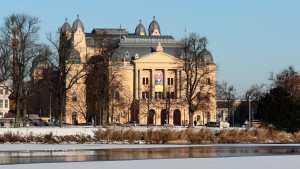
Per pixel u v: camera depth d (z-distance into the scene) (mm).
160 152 89625
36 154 84812
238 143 120812
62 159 75375
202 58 191750
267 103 138250
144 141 118688
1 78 152375
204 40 191125
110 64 184375
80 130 120938
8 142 113375
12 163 69438
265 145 112312
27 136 115625
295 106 137125
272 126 136875
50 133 116188
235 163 70625
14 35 149250
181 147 103938
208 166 67125
